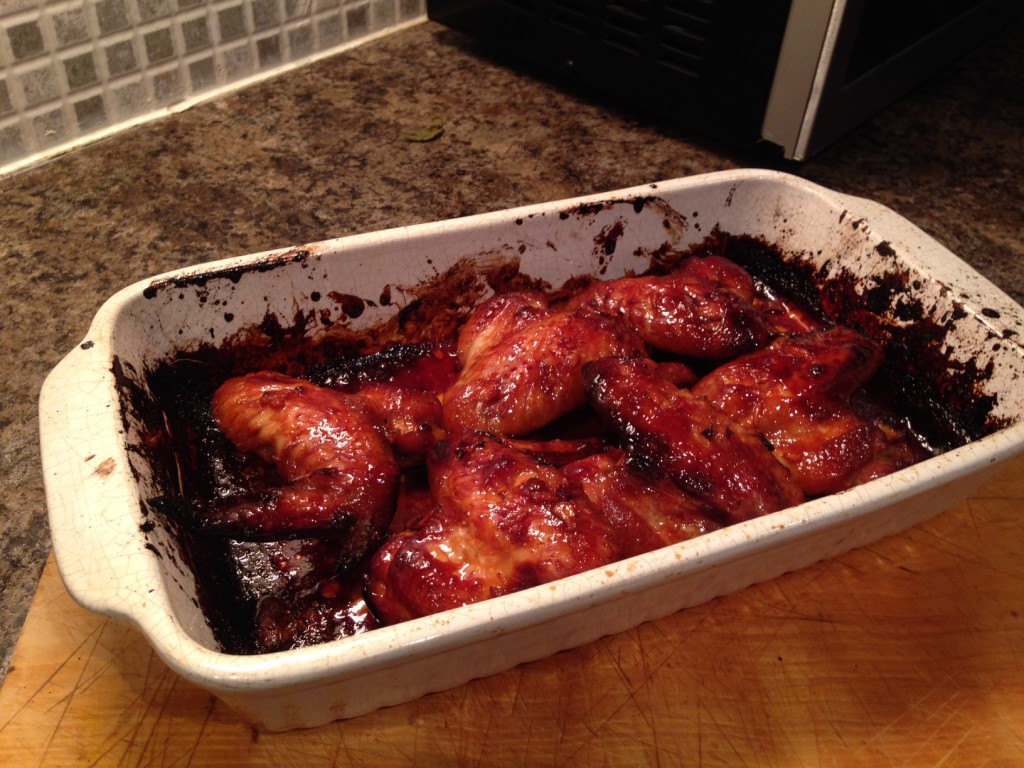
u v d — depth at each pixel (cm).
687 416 34
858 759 32
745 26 50
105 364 34
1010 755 32
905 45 55
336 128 61
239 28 62
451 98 64
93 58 57
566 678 33
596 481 34
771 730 32
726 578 33
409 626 27
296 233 53
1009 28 74
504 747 31
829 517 30
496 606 27
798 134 52
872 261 43
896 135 62
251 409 37
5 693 32
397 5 70
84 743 31
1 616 36
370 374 42
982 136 63
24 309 48
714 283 43
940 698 33
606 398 34
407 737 32
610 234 44
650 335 41
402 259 41
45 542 39
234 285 39
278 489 33
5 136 56
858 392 43
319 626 34
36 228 53
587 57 59
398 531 37
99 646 33
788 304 46
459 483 32
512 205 55
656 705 33
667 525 33
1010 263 53
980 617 35
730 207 45
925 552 37
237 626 34
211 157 58
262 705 28
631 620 33
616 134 61
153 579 28
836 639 35
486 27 64
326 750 31
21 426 43
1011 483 40
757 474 33
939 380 41
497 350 39
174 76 61
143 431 35
